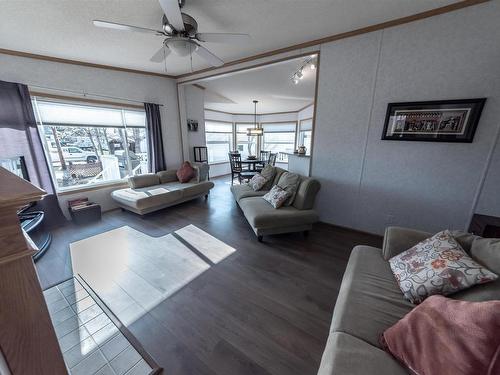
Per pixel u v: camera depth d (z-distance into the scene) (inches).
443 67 84.7
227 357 51.0
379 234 112.0
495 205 84.1
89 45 107.7
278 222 102.7
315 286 75.7
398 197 103.6
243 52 124.3
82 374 47.8
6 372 24.7
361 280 54.8
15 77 109.1
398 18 88.6
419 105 90.2
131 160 167.0
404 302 47.4
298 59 120.9
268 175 148.5
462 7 78.0
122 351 52.7
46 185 119.2
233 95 227.9
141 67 150.0
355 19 89.4
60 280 78.7
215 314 63.5
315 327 59.2
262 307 66.2
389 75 95.4
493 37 75.5
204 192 177.5
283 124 307.6
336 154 116.3
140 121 167.8
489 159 82.5
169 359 50.6
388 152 102.0
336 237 112.1
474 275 41.6
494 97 78.4
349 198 117.3
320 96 114.7
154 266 87.0
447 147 89.1
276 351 52.4
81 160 140.9
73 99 129.3
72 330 58.5
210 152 281.3
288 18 87.7
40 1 72.7
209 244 104.8
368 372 32.8
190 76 168.9
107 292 72.7
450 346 30.9
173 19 66.9
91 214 132.0
